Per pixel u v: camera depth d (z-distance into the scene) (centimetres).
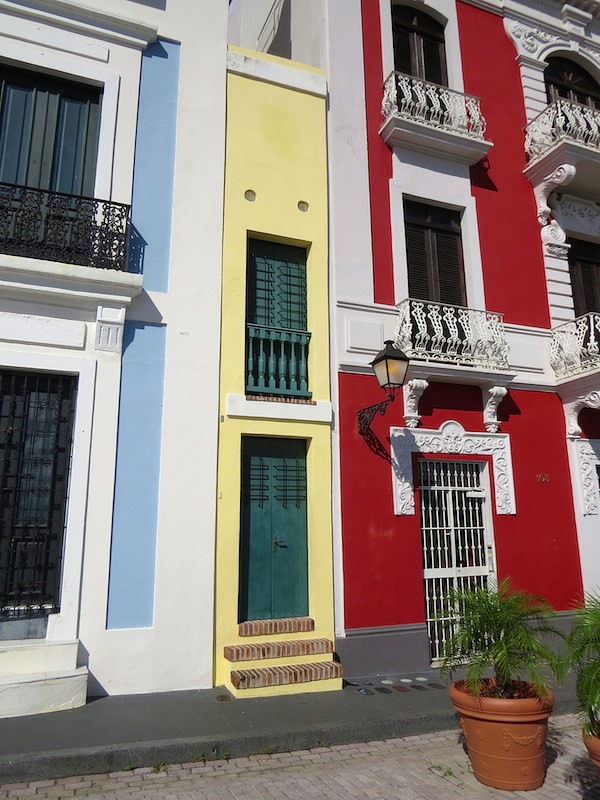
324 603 710
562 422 933
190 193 749
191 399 693
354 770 478
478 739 462
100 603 610
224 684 644
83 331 659
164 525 650
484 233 946
